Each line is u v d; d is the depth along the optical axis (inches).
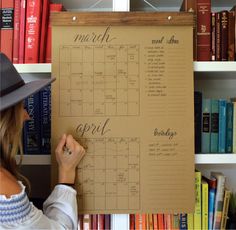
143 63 37.4
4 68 28.6
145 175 37.3
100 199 37.1
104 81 37.2
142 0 48.8
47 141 41.4
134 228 40.9
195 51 39.3
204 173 52.4
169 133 37.4
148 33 37.5
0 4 39.4
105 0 48.0
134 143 37.3
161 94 37.4
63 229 31.8
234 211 44.9
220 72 42.3
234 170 52.6
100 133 37.2
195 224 40.9
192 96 37.5
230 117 41.4
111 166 37.2
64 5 50.0
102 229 40.3
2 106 26.6
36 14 39.3
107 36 37.3
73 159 35.9
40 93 41.4
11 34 39.5
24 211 27.6
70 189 34.6
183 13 37.6
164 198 37.3
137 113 37.3
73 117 37.1
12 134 30.6
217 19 40.1
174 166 37.4
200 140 41.1
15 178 30.1
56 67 37.1
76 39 37.2
